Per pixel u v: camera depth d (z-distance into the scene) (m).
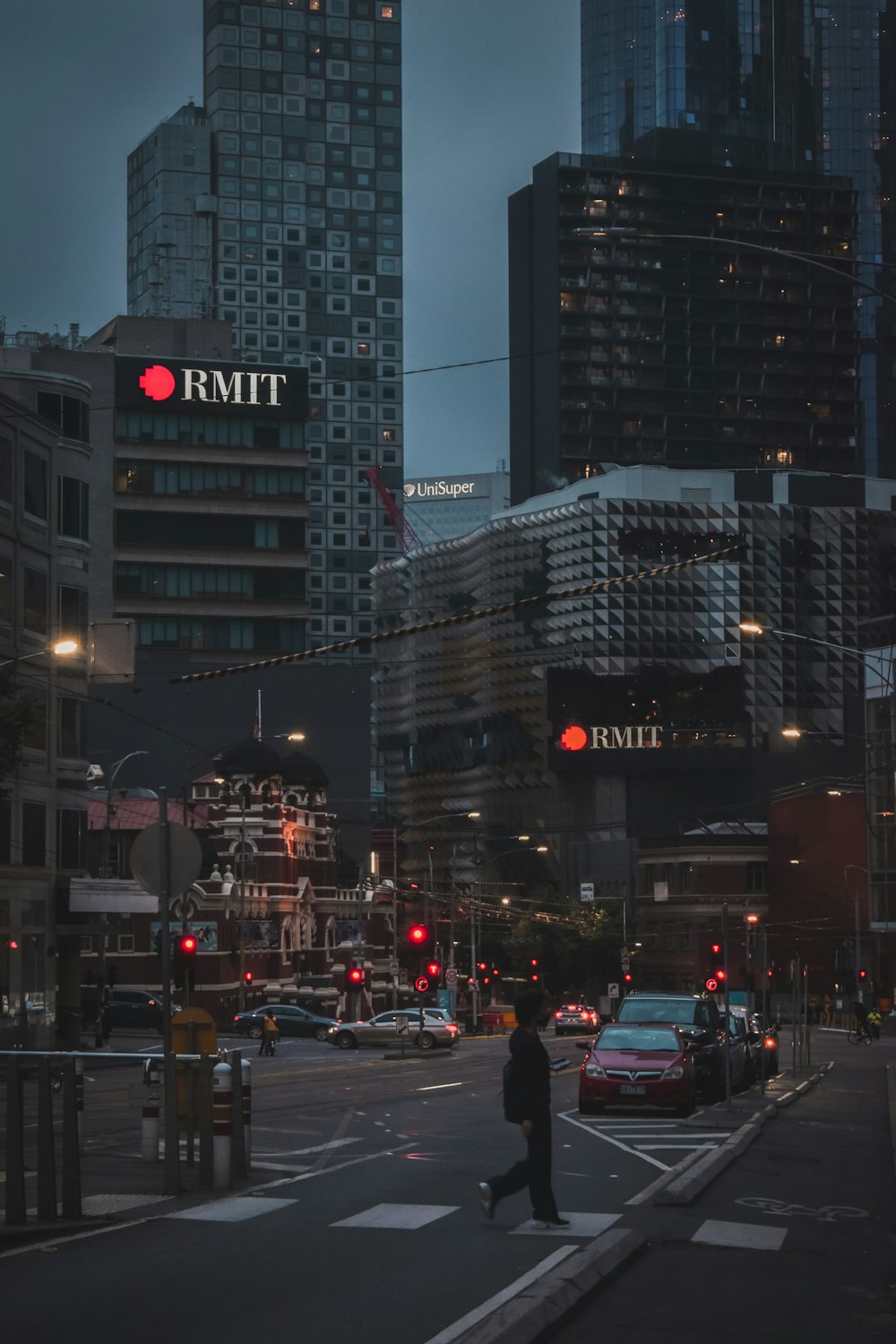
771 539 182.12
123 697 142.38
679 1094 30.67
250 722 143.62
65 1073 16.64
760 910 136.88
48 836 63.78
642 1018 35.59
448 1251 14.44
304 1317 11.62
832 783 132.00
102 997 69.69
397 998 124.81
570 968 133.25
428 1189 18.83
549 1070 16.06
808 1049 51.41
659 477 182.38
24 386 66.00
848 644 182.12
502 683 189.12
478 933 133.88
